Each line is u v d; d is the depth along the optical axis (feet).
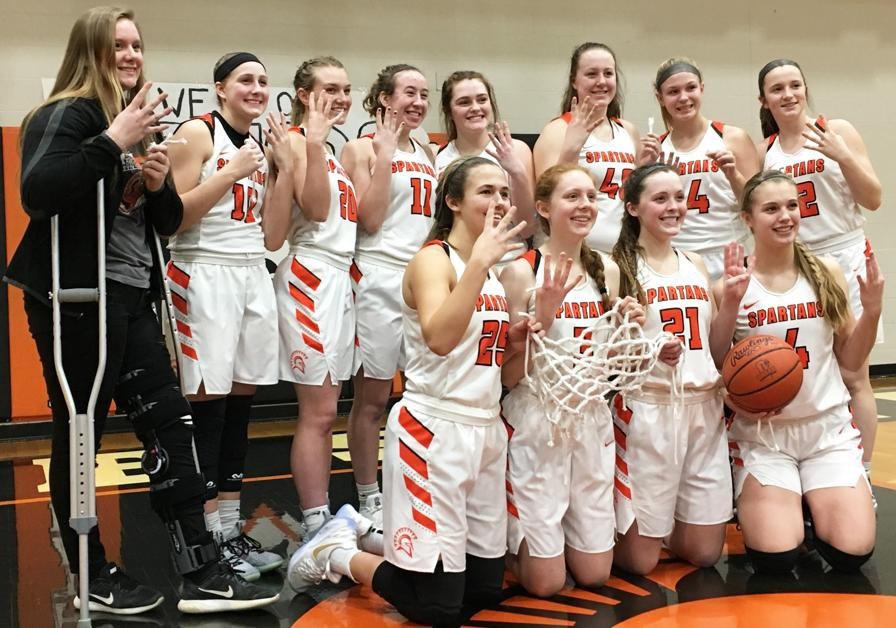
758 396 12.19
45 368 10.84
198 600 11.29
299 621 11.01
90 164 9.89
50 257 10.56
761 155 17.34
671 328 12.41
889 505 15.42
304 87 14.92
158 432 11.14
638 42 31.60
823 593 11.46
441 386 10.62
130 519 16.33
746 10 32.76
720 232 16.49
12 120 26.08
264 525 15.84
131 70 11.47
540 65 30.58
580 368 11.44
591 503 11.77
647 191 12.64
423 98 15.38
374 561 11.29
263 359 13.35
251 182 13.32
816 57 33.71
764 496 12.52
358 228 15.10
